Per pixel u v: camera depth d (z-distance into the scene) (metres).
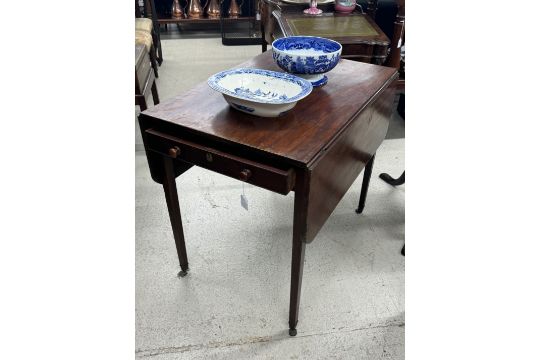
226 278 1.27
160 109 0.91
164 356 1.05
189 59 3.09
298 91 0.91
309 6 2.07
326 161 0.81
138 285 1.24
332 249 1.39
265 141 0.79
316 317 1.16
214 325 1.13
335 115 0.90
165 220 1.50
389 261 1.35
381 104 1.10
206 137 0.83
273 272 1.29
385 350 1.08
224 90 0.85
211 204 1.58
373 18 2.12
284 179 0.75
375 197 1.66
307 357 1.05
